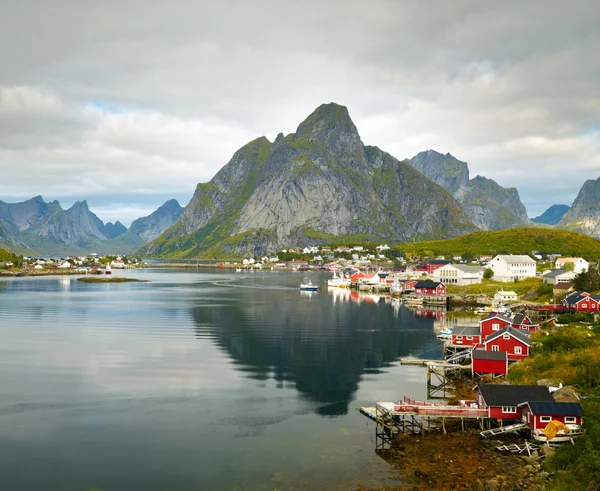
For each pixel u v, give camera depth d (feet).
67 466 162.40
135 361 295.28
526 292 598.34
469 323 446.19
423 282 628.28
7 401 222.69
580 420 172.35
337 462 164.14
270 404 222.28
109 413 209.46
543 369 240.12
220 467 161.48
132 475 156.66
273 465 162.50
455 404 220.43
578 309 424.87
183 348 332.39
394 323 445.37
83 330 395.75
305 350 330.54
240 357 309.01
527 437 180.86
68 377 260.01
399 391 242.37
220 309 536.83
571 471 147.02
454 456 167.43
